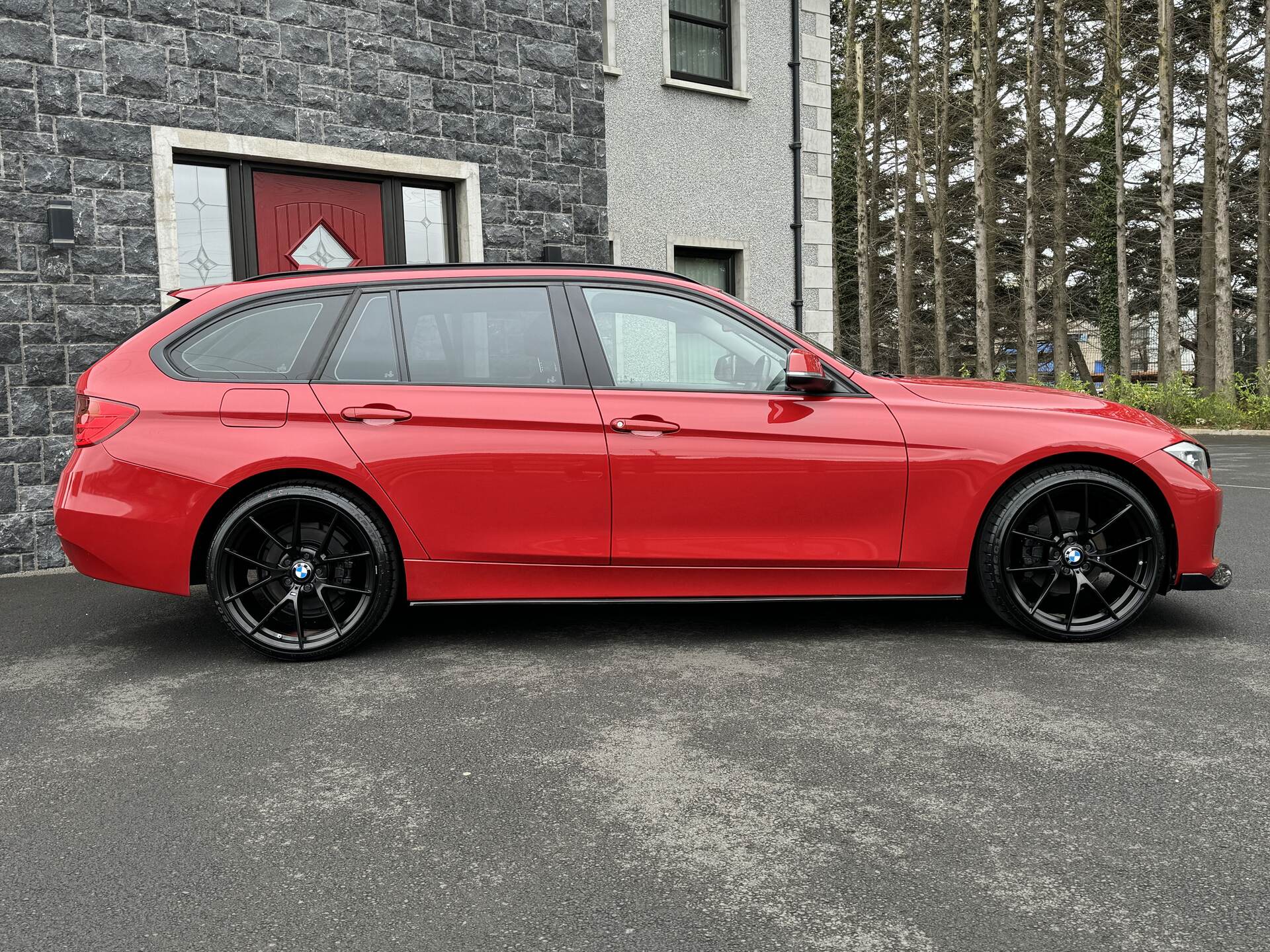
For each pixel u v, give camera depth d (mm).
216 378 3992
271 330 4070
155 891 2162
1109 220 32844
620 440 3949
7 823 2527
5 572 6207
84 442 3967
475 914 2037
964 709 3246
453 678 3705
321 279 4156
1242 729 3020
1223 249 21656
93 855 2338
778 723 3146
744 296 11602
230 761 2930
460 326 4086
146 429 3928
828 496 3971
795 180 11898
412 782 2738
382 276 4156
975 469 3963
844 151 35875
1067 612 4105
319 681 3715
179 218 6891
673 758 2869
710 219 11227
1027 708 3248
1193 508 4000
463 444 3936
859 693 3436
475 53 7984
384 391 3984
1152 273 32781
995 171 31859
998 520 4004
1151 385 23875
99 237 6426
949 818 2445
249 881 2199
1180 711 3197
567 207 8539
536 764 2852
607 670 3770
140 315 6582
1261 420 20250
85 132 6367
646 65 10625
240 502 3953
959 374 33375
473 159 8016
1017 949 1876
